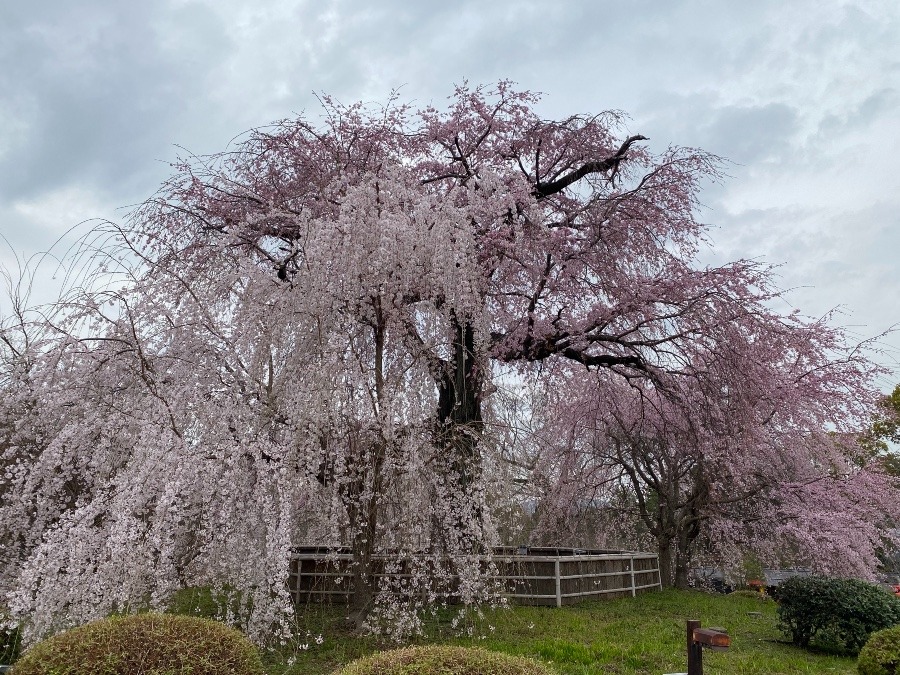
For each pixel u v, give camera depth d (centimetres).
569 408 1034
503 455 540
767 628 722
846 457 1044
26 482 451
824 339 936
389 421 489
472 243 575
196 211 775
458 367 578
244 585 436
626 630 658
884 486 1012
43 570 377
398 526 502
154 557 422
